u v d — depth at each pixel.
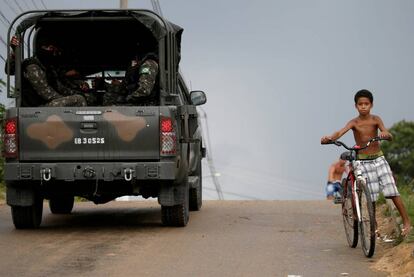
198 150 19.95
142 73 15.98
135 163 15.22
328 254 13.38
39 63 16.14
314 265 12.41
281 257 13.11
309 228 16.72
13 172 15.26
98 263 12.59
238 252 13.56
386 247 13.79
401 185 24.69
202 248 13.97
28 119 15.35
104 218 18.97
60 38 17.91
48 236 15.48
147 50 18.25
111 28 17.36
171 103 16.34
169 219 16.62
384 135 12.84
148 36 17.92
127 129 15.29
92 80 18.22
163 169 15.20
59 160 15.37
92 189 16.00
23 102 16.48
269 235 15.60
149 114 15.31
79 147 15.32
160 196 15.91
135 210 21.23
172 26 16.91
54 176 15.17
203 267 12.27
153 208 21.92
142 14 16.09
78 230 16.42
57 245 14.32
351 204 13.62
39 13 16.17
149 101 16.42
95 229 16.59
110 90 16.77
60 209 19.95
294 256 13.20
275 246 14.22
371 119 13.23
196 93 18.53
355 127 13.23
